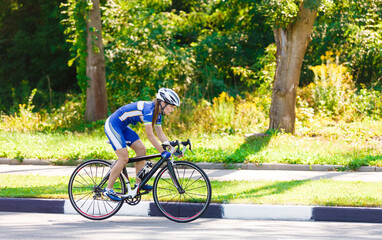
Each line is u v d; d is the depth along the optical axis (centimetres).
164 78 3050
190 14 3800
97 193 1031
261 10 2119
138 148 1021
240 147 2008
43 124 2647
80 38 2709
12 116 2866
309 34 2258
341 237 868
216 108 2555
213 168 1702
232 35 3575
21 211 1095
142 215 1062
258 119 2556
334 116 2645
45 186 1270
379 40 3080
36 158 1797
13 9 4228
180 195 1048
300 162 1683
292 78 2259
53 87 4334
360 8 3347
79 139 2191
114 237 862
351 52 3127
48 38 4066
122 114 994
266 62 3102
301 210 1022
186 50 3344
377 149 1917
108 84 2986
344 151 1883
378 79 3097
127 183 1019
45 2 4150
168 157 990
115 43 3058
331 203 1034
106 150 1844
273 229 930
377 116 2623
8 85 4138
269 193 1179
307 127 2447
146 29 3030
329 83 2744
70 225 962
